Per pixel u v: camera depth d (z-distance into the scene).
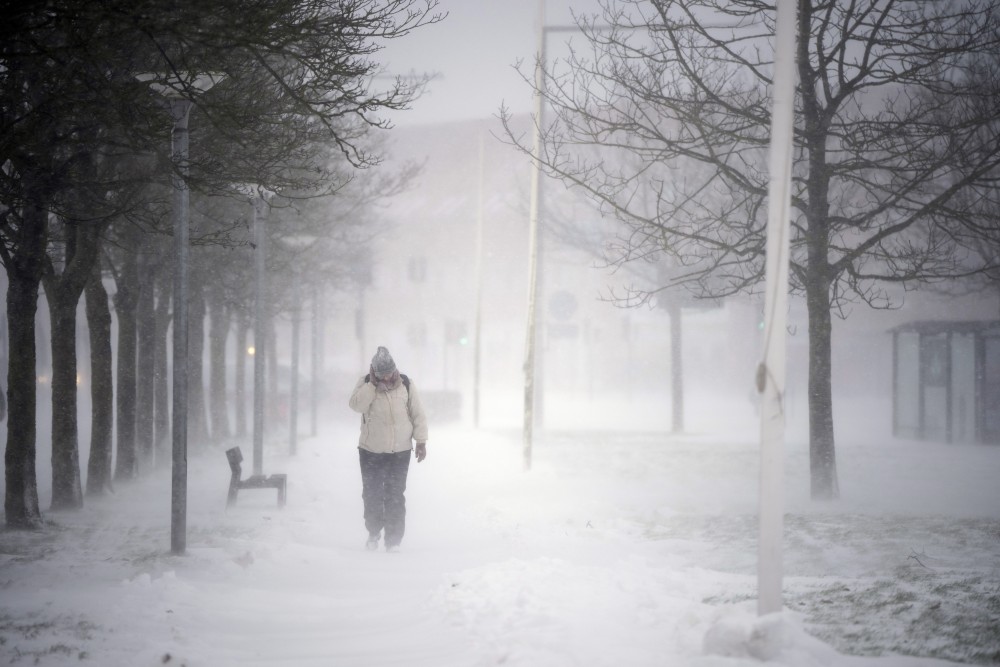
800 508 26.81
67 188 22.48
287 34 16.61
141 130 19.23
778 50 10.15
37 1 14.80
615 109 27.30
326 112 18.34
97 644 10.84
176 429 19.22
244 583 16.17
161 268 40.00
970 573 15.47
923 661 8.83
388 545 21.36
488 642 10.70
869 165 26.81
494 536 23.02
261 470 35.41
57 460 28.47
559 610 11.94
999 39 25.97
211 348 57.34
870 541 20.56
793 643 8.89
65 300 28.33
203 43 15.65
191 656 10.60
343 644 11.61
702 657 8.85
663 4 26.30
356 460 48.28
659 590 13.71
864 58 26.58
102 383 32.25
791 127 10.10
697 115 26.70
